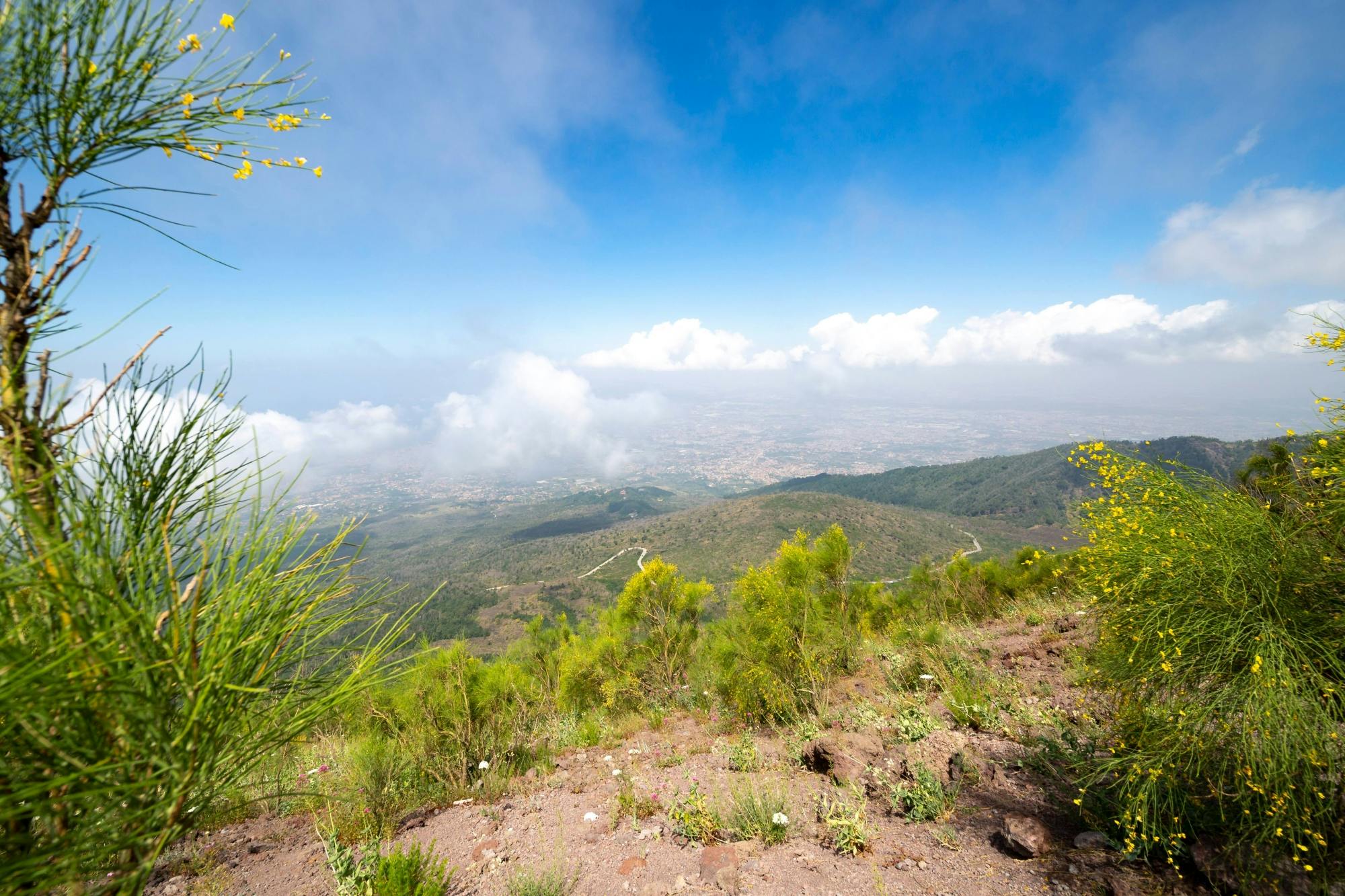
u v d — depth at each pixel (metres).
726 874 2.92
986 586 10.63
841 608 8.44
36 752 1.03
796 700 6.12
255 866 3.67
